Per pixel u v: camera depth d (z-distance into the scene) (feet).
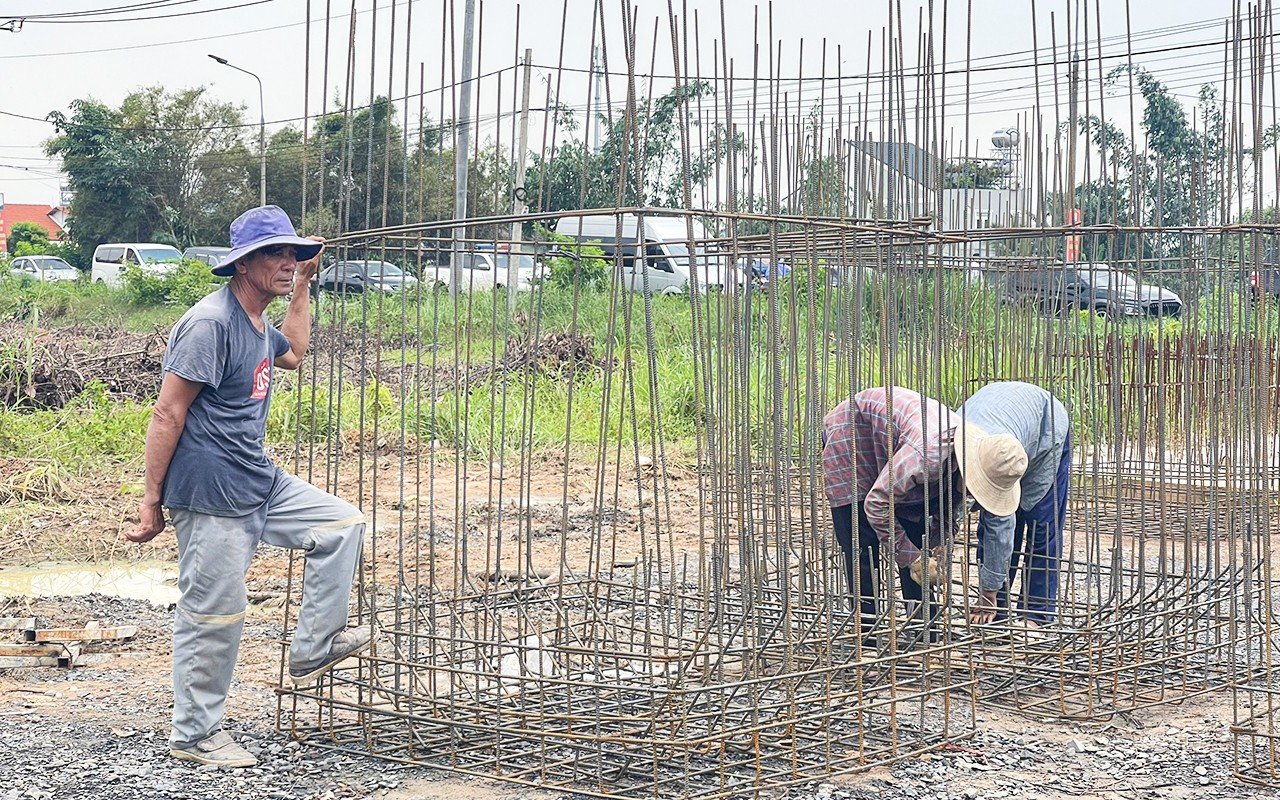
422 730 17.07
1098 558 20.63
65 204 216.33
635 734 15.98
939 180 19.13
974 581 25.00
